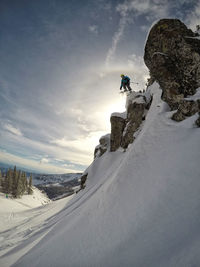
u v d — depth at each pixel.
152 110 8.31
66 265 3.35
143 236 2.87
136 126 11.47
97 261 2.98
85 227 4.48
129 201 4.13
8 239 9.54
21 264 4.50
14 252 6.18
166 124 5.95
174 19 6.92
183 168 3.60
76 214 6.75
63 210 12.49
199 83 5.88
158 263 2.21
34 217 18.05
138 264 2.39
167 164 4.16
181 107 5.75
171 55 6.76
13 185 61.09
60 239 4.76
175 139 4.89
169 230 2.63
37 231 8.95
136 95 12.39
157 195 3.51
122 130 14.59
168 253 2.27
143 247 2.64
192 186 3.10
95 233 3.91
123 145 13.43
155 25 7.34
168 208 3.04
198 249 2.02
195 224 2.44
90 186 13.52
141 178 4.59
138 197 3.99
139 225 3.18
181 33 6.53
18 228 13.49
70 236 4.52
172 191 3.31
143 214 3.36
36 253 4.81
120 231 3.42
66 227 5.70
